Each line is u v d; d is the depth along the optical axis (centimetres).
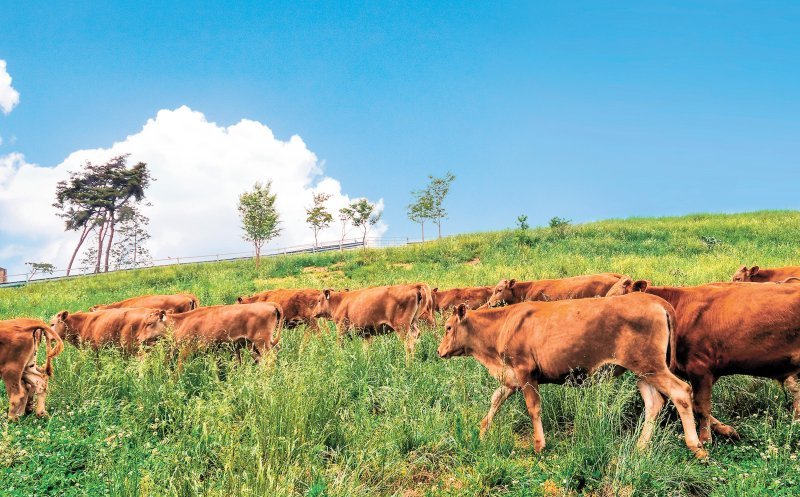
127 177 6562
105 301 2200
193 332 919
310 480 517
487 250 2781
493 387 728
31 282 3769
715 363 566
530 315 615
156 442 624
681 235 2778
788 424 558
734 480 461
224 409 601
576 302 591
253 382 664
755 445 534
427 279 2130
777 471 475
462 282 1962
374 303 1110
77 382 791
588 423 549
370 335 1130
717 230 2852
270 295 1339
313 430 595
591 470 514
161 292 2303
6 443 589
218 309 936
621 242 2698
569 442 573
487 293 1344
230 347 916
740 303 557
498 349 647
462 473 523
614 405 568
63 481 540
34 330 745
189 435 601
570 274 1934
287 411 600
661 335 534
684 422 517
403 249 3125
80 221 6412
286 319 1316
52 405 762
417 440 597
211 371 817
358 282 2284
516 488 497
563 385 657
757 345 542
